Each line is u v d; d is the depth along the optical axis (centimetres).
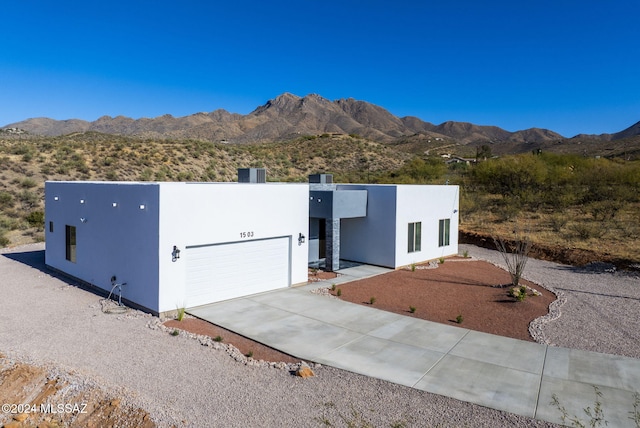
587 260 1909
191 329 1060
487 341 998
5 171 3331
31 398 715
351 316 1174
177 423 626
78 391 719
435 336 1029
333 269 1753
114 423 639
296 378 796
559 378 809
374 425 638
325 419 651
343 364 862
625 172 3419
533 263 1964
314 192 1786
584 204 3322
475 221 3025
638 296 1395
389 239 1812
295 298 1350
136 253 1220
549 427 641
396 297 1372
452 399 724
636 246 2053
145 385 754
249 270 1373
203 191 1230
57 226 1667
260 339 996
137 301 1221
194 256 1235
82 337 985
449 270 1800
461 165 5872
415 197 1894
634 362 883
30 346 926
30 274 1648
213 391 737
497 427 640
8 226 2541
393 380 792
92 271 1437
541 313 1216
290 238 1490
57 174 3466
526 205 3475
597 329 1081
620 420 662
